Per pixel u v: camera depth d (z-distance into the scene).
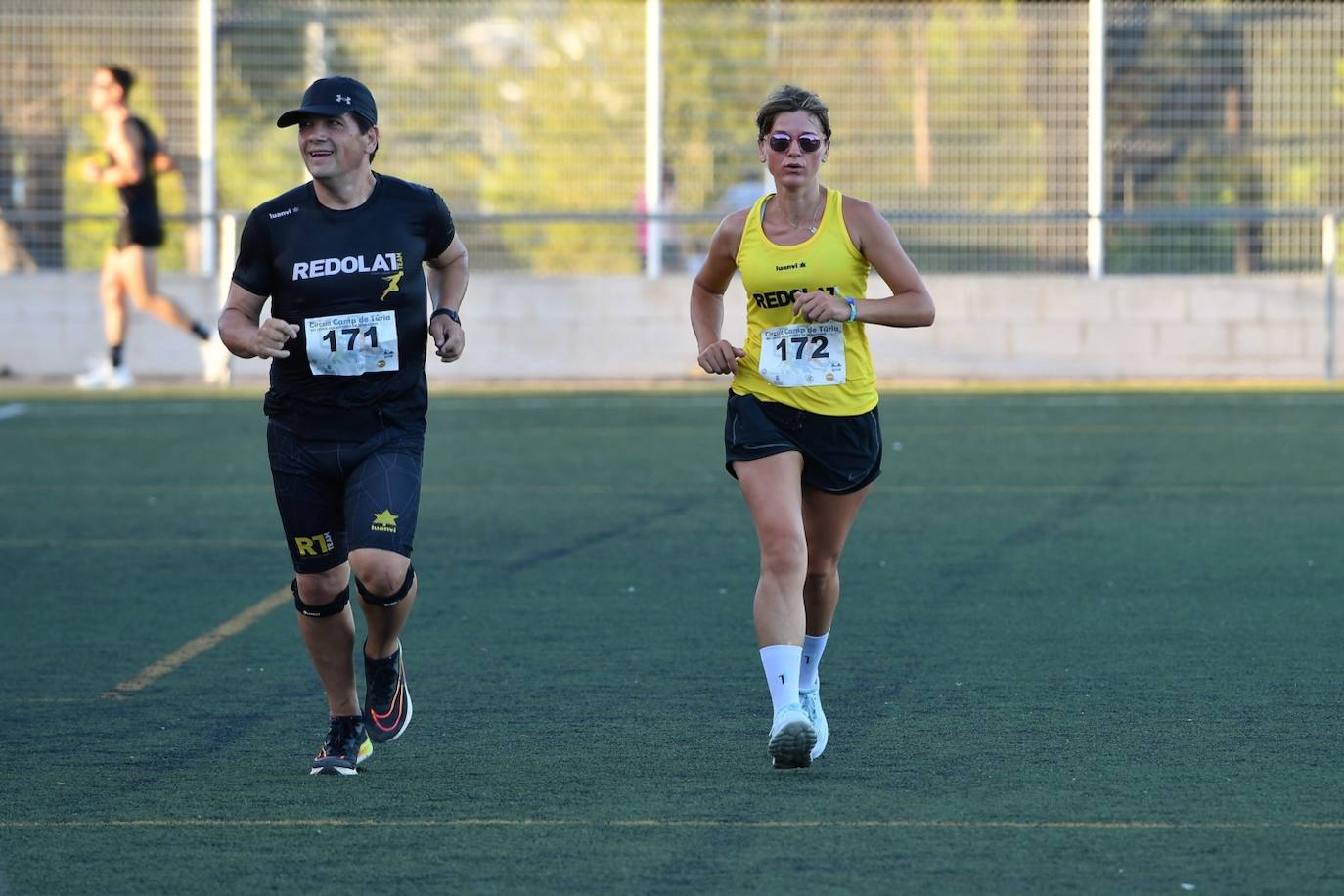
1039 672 24.62
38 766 20.36
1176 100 70.88
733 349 20.44
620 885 15.96
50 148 71.38
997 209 71.19
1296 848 16.83
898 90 71.06
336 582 20.00
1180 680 24.09
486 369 72.56
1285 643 26.34
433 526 37.66
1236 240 71.38
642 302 72.25
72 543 36.19
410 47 71.31
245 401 62.69
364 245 19.48
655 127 71.50
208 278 71.69
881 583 31.16
